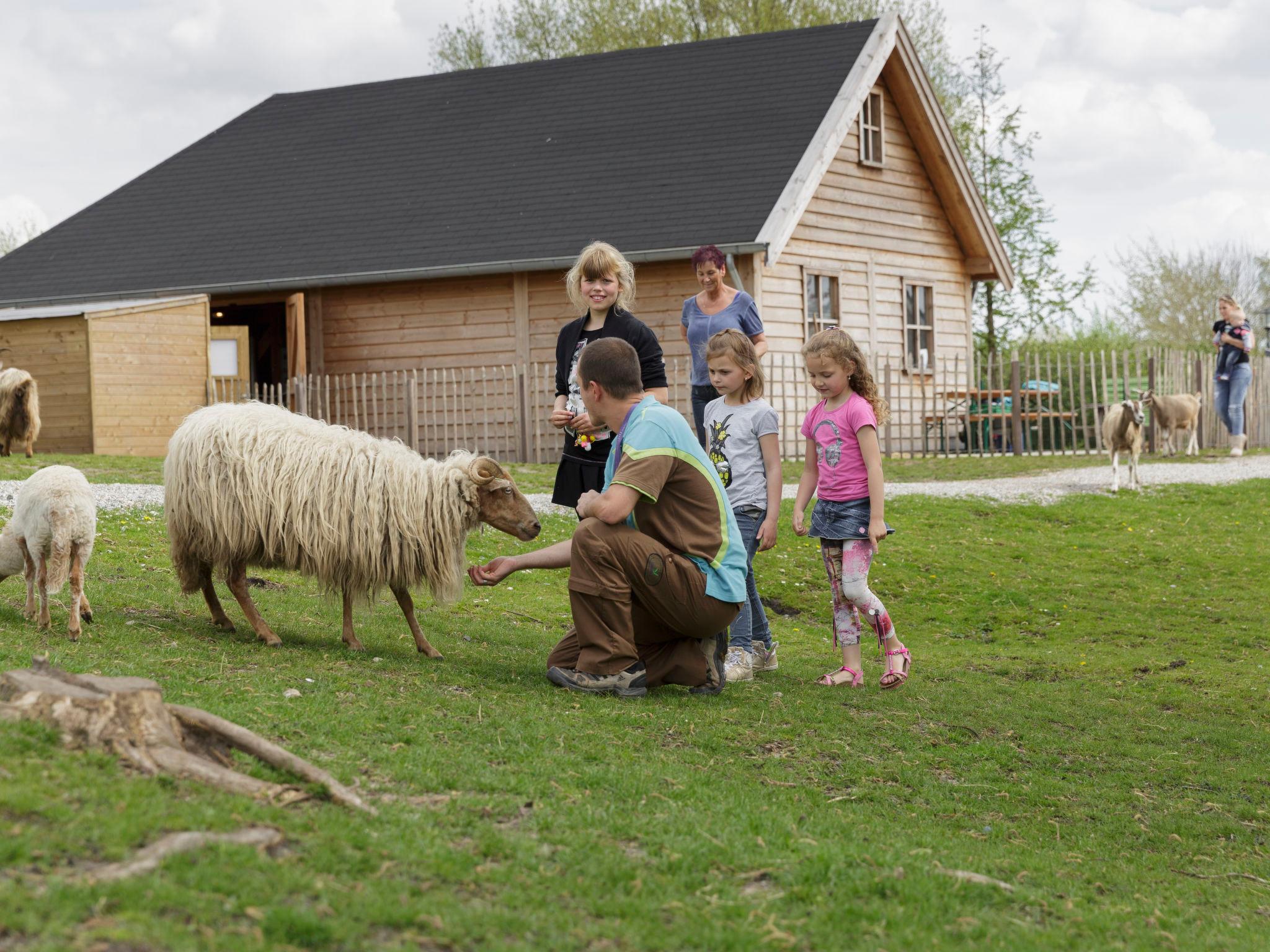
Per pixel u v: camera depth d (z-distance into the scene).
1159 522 14.30
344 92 28.52
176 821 3.23
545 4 43.19
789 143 21.25
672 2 40.12
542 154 23.53
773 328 21.00
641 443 5.80
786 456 21.14
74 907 2.71
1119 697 7.80
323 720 4.69
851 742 5.81
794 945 3.19
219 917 2.82
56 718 3.63
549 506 13.24
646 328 6.76
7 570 6.30
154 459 17.00
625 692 5.91
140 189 27.12
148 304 19.83
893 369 23.64
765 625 7.42
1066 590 11.47
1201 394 23.66
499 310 21.38
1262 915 4.24
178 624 6.64
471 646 7.25
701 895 3.48
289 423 6.32
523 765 4.52
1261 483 16.78
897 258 24.05
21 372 16.72
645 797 4.34
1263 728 7.16
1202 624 10.38
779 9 39.28
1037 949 3.41
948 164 24.20
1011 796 5.41
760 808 4.42
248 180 26.16
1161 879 4.52
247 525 6.14
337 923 2.87
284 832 3.38
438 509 6.32
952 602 11.01
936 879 3.87
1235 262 49.03
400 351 22.11
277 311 25.67
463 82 27.34
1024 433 25.28
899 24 22.69
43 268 24.81
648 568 5.80
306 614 7.59
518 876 3.42
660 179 21.45
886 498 15.00
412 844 3.49
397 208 23.22
